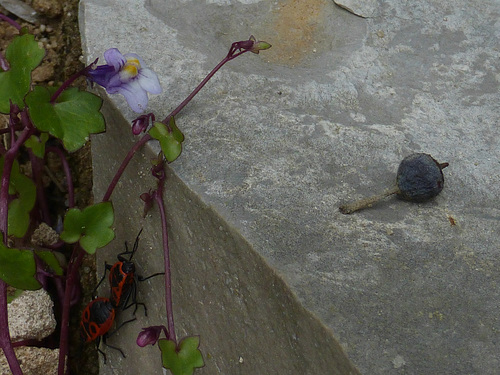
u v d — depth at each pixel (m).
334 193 0.19
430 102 0.21
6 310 0.19
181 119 0.20
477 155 0.20
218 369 0.20
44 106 0.19
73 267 0.21
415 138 0.20
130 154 0.19
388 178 0.19
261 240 0.18
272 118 0.20
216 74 0.21
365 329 0.17
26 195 0.21
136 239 0.21
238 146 0.19
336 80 0.21
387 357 0.17
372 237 0.18
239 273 0.19
